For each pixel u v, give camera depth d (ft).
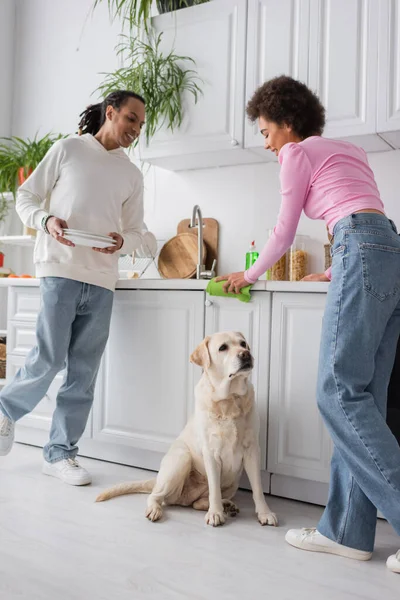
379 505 5.04
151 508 6.39
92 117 8.34
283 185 5.65
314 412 6.91
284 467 7.11
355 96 7.88
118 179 7.94
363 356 5.11
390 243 5.18
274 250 6.06
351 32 7.93
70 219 7.55
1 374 10.55
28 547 5.50
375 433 5.02
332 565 5.31
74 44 12.11
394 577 5.09
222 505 6.48
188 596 4.64
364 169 5.64
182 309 7.88
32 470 8.16
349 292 5.10
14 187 11.59
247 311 7.38
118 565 5.17
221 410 6.41
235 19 8.82
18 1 13.03
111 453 8.71
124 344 8.37
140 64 9.34
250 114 6.28
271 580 4.98
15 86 12.96
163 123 9.40
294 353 7.04
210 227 10.16
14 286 9.48
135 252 10.02
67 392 7.91
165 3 9.70
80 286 7.59
